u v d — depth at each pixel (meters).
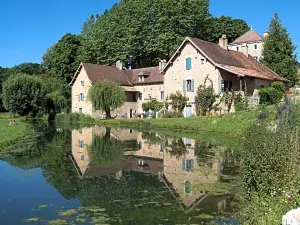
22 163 17.14
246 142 19.41
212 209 9.78
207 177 13.81
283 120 16.31
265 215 7.81
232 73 41.09
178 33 62.62
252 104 36.81
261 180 9.26
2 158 18.55
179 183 12.89
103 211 9.66
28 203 10.52
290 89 45.06
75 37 76.31
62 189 12.18
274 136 10.88
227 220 8.89
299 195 7.66
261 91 36.38
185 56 43.34
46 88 60.81
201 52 41.28
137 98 57.00
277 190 8.67
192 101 42.59
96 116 54.62
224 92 39.38
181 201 10.58
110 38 65.44
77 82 58.16
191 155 19.31
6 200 10.87
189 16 61.50
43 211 9.73
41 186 12.62
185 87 43.31
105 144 24.52
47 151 21.08
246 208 9.12
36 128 38.53
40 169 15.68
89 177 14.05
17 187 12.49
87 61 69.94
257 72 43.44
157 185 12.65
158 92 54.22
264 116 25.81
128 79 58.97
